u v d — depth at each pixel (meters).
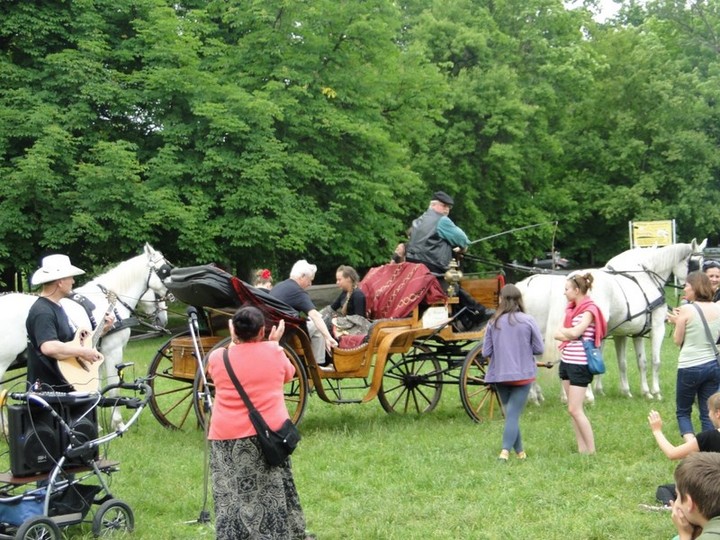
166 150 22.17
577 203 37.00
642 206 36.38
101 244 22.27
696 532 3.87
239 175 22.80
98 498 7.15
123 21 24.34
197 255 22.36
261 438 5.70
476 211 32.62
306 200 23.81
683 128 38.38
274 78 24.56
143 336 12.27
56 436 6.35
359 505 7.35
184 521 7.09
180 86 22.52
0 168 20.70
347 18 25.41
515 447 9.05
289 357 9.84
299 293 10.02
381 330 10.61
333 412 12.04
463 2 35.22
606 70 38.25
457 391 13.86
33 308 6.71
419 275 11.08
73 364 6.76
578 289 8.89
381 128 26.66
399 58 29.23
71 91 22.03
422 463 8.83
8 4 22.09
